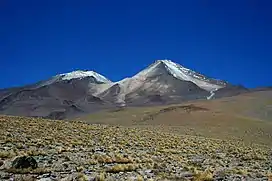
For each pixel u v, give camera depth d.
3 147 34.00
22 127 52.16
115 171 25.44
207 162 35.66
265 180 24.23
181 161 34.19
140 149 42.16
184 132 91.25
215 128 111.62
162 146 47.16
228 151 49.25
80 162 28.84
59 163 27.86
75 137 47.53
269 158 44.19
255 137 94.31
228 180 23.72
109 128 67.06
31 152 31.45
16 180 20.33
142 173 25.08
